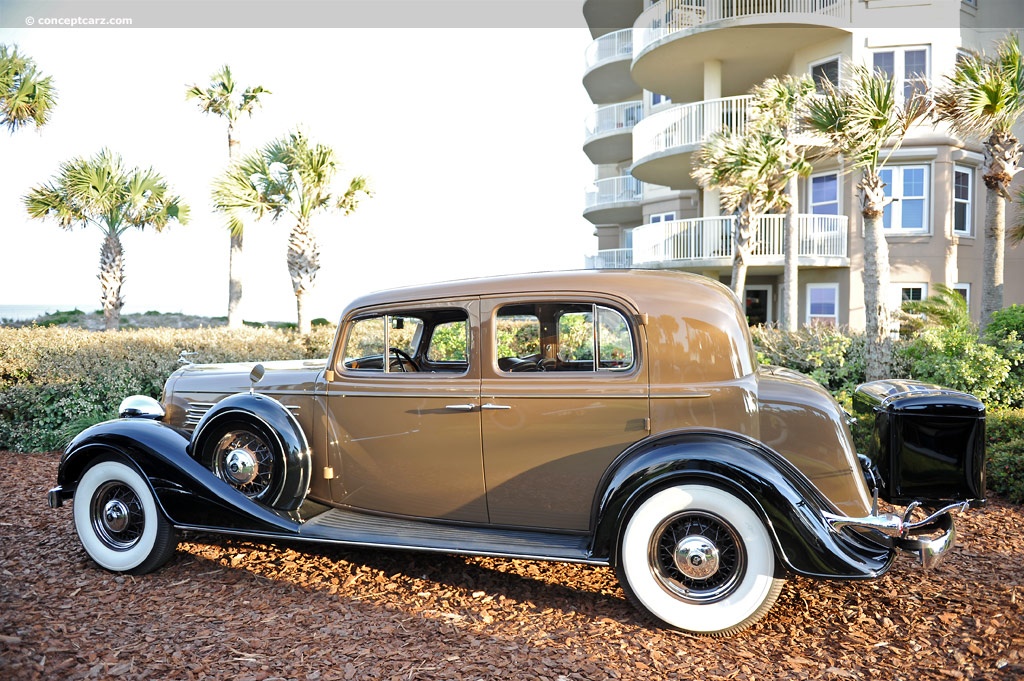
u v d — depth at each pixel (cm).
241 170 1706
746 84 2088
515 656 314
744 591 329
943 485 370
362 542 377
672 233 1925
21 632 334
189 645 325
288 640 330
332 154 1689
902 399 379
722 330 350
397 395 398
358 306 416
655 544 340
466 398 381
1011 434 569
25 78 1720
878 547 335
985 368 719
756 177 1350
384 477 407
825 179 1844
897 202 1733
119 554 417
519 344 405
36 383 809
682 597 338
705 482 329
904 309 1362
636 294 359
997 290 1108
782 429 341
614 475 343
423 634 337
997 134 1076
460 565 431
